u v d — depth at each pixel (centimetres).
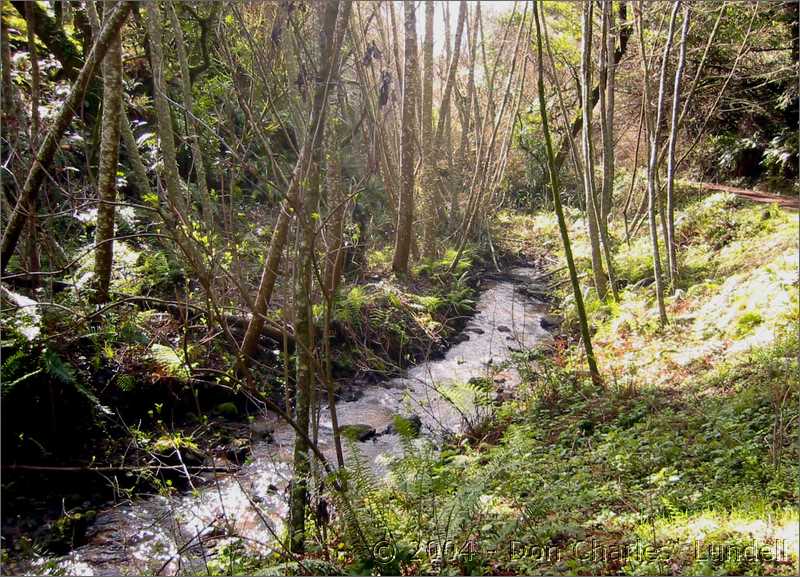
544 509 500
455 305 1347
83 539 578
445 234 1769
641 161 2050
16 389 643
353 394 960
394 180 1558
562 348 1073
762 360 744
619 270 1382
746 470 527
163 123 834
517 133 2102
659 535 455
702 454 579
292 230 791
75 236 919
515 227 2080
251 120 538
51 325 695
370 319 1116
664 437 627
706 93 1766
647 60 1379
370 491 486
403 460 526
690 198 1845
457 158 2056
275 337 959
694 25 1425
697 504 497
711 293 1083
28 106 964
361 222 1412
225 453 734
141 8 954
